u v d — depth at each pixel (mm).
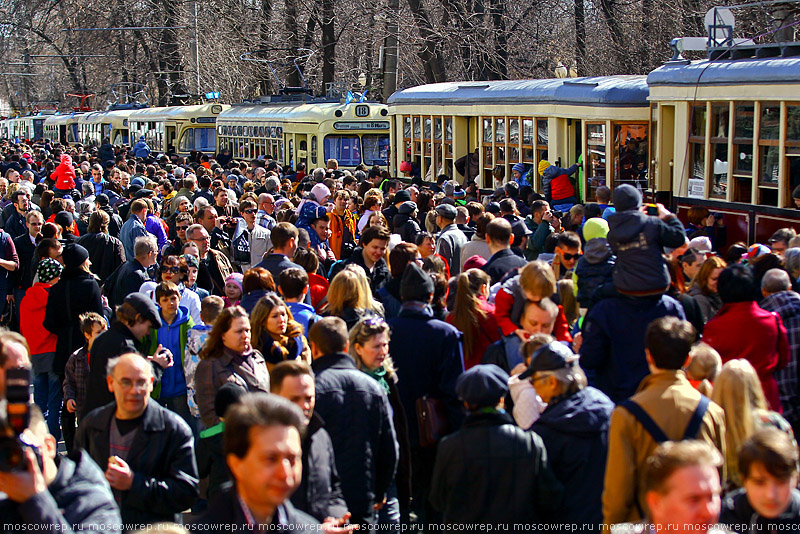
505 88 64875
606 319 23250
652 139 52344
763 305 25594
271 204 47500
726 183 46719
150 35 181000
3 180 64625
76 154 118125
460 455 16688
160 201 59344
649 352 17109
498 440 16609
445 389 22688
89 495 14445
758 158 44469
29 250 45156
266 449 12859
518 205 50469
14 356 15211
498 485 16594
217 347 22078
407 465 21953
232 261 42969
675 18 94938
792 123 42438
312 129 86125
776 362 23469
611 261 27766
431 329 22953
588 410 17500
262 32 147000
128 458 18484
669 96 50344
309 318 26109
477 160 68562
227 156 104875
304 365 17812
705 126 48031
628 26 104312
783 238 33656
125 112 146250
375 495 19875
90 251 42156
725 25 50719
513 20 113062
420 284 23297
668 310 23422
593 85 55938
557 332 24344
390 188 56344
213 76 175375
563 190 56719
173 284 27047
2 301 44219
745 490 15328
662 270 23281
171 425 18828
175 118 120875
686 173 49562
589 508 17281
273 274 30953
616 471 16344
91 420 18844
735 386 17812
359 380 19516
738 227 45938
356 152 86938
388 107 81312
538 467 16656
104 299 34000
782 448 14289
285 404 13227
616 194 23766
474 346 25297
